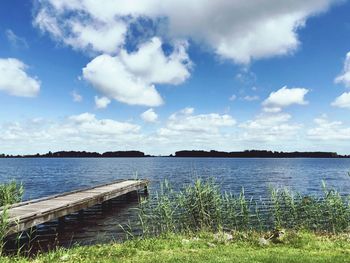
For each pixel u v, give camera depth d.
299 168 110.81
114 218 23.39
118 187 30.80
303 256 9.94
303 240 12.02
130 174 76.50
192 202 16.52
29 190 44.16
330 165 143.62
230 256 10.02
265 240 11.97
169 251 10.80
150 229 17.08
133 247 11.28
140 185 36.16
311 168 112.25
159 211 16.84
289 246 11.51
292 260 9.45
